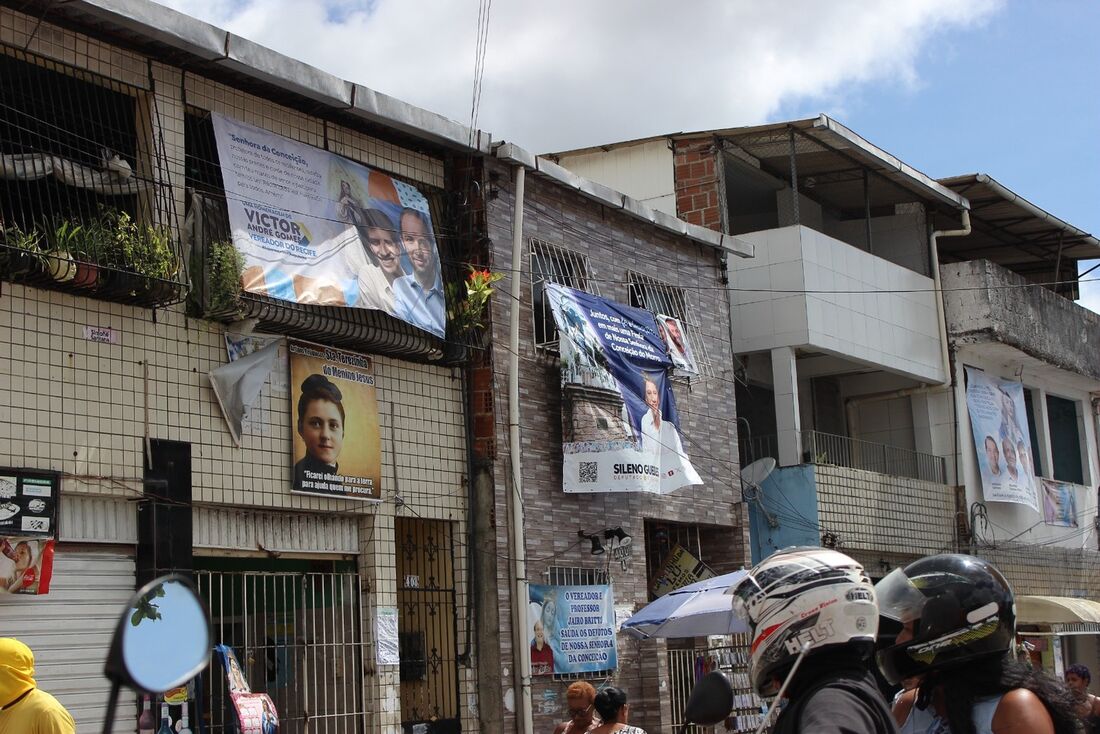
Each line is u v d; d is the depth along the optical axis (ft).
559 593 42.63
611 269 48.70
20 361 28.91
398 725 36.73
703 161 60.39
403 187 39.99
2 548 27.86
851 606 9.80
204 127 35.06
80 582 29.76
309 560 36.32
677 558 50.83
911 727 12.66
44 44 30.53
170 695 30.66
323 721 35.37
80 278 29.43
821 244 60.70
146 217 32.35
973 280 69.46
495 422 41.37
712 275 54.75
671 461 46.88
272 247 34.58
